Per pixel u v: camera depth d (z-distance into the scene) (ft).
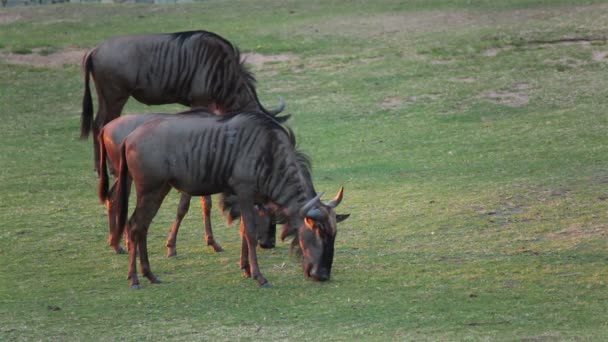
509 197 170.19
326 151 219.61
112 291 125.29
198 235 156.15
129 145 125.18
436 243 145.18
